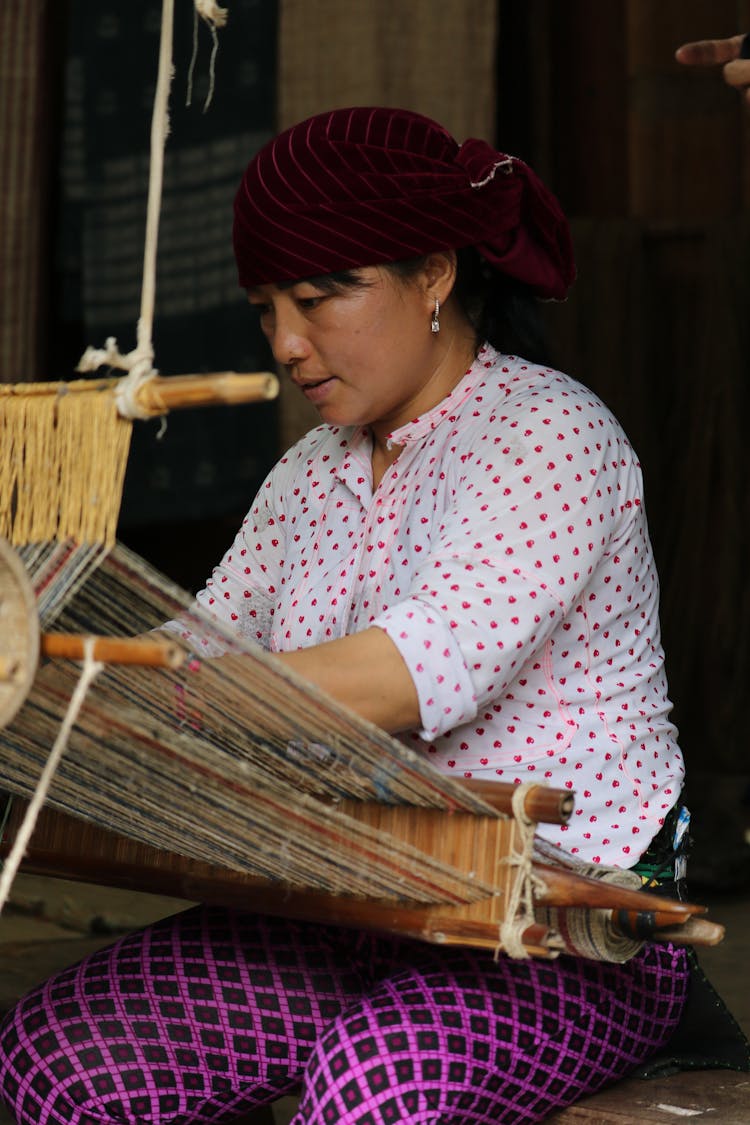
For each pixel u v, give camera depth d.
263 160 3.42
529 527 3.26
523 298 3.75
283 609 3.82
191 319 9.54
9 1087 3.57
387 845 2.90
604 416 3.49
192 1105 3.60
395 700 3.11
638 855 3.48
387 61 9.17
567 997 3.32
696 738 10.60
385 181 3.36
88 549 2.58
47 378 9.93
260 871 3.21
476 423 3.52
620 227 10.84
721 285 10.67
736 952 6.96
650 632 3.62
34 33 9.49
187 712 2.93
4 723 2.37
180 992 3.59
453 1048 3.16
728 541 10.58
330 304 3.43
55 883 7.66
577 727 3.45
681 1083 3.49
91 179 9.68
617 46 11.39
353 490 3.73
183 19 9.46
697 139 11.40
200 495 9.68
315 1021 3.61
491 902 2.95
